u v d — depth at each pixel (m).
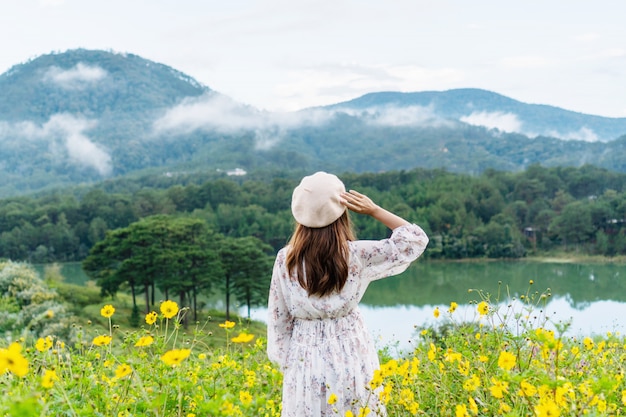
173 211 112.00
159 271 53.44
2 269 35.44
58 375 2.75
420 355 3.75
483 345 3.44
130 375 2.80
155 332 3.24
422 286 76.94
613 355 3.42
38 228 103.88
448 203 110.31
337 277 2.65
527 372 2.34
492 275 84.12
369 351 2.77
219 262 54.88
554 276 82.44
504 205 115.69
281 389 3.19
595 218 105.56
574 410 2.16
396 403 2.92
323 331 2.71
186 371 3.08
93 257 56.66
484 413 2.63
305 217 2.67
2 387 2.62
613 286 74.12
